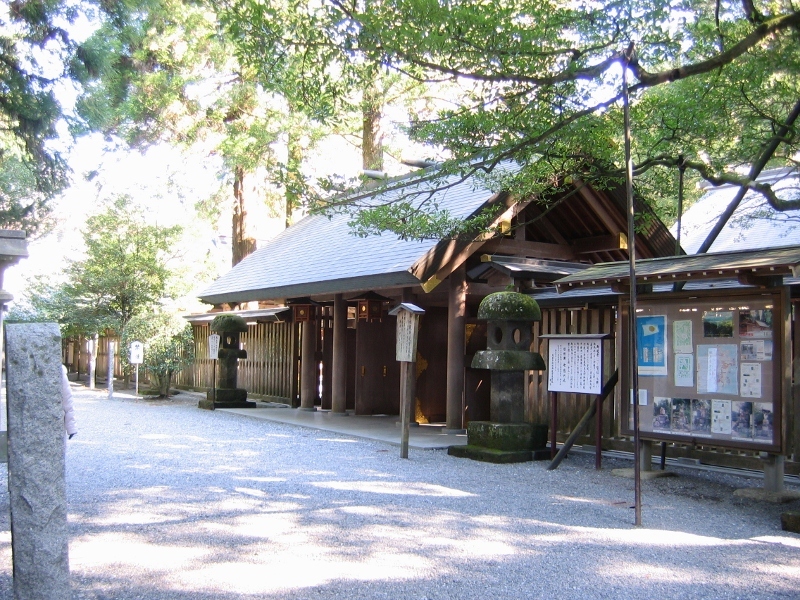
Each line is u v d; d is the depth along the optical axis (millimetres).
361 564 4688
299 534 5363
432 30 6074
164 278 21016
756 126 9539
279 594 4137
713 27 8227
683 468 8539
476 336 12180
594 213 11656
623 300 7859
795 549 5238
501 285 10711
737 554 5086
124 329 17656
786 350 6562
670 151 9500
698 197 15523
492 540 5297
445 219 8234
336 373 14148
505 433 8922
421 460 8922
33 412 3375
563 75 6293
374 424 12648
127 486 7066
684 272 6637
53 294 21078
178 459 8711
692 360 7223
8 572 4438
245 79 17969
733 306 6934
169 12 16797
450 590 4258
